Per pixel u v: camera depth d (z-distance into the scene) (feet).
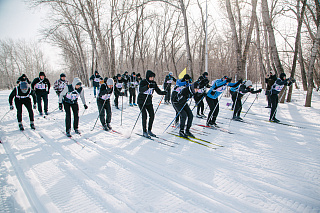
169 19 72.43
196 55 102.89
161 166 10.28
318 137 15.05
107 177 9.16
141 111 15.03
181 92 14.64
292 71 32.22
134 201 7.41
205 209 6.98
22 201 7.47
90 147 13.05
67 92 14.88
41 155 11.73
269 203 7.34
